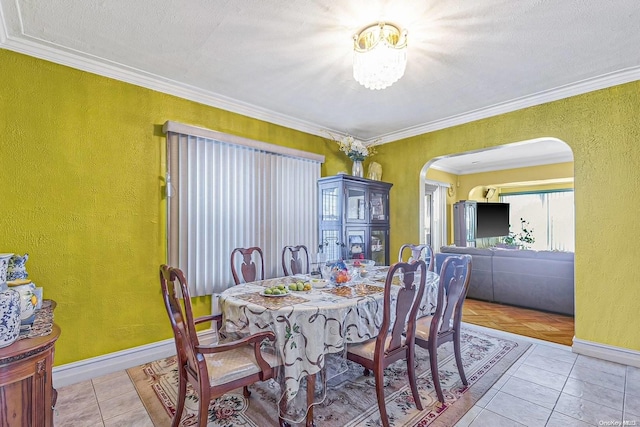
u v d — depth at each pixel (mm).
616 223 2604
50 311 1729
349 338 1795
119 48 2199
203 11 1801
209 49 2217
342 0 1713
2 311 1248
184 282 1426
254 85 2805
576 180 2807
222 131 3131
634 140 2523
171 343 2764
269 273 3393
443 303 2180
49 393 1385
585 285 2744
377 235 4023
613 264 2613
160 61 2385
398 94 2988
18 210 2104
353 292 2064
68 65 2297
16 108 2102
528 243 7695
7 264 1502
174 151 2775
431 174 6633
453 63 2395
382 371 1736
